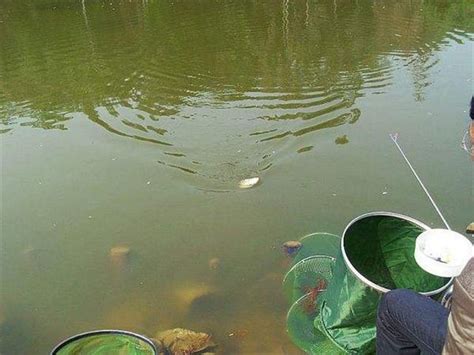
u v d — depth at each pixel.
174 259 2.43
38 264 2.45
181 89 4.47
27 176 3.19
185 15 6.88
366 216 1.78
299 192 2.89
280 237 2.52
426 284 1.76
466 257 1.53
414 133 3.45
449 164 3.05
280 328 2.02
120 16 6.91
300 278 2.14
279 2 7.39
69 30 6.31
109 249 2.52
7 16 7.08
